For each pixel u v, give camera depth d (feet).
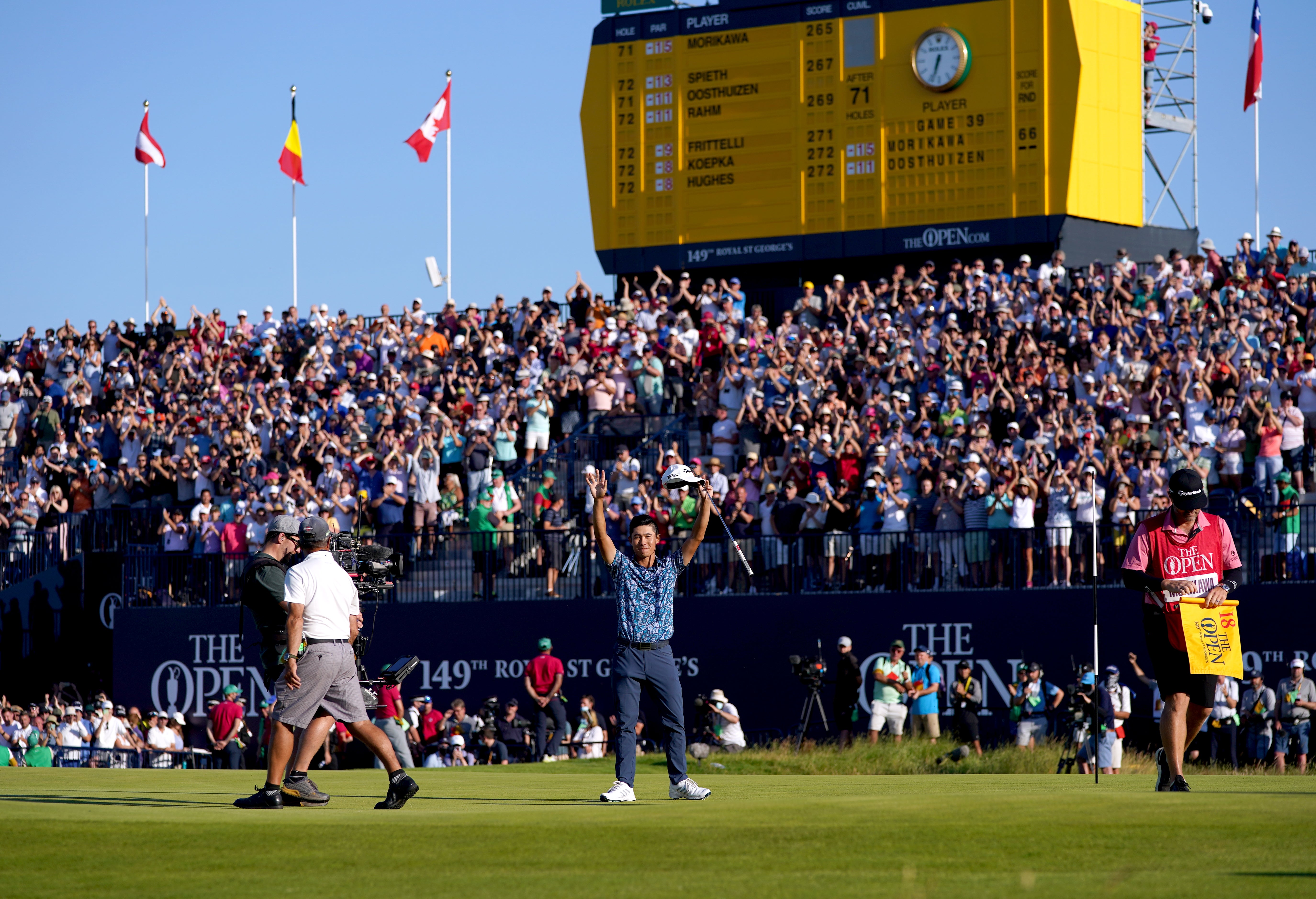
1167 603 28.96
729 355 89.61
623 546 82.53
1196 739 63.98
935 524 77.10
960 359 83.15
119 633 90.63
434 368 97.14
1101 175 92.63
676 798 31.17
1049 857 19.54
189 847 21.99
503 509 85.35
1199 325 80.43
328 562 29.27
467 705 84.07
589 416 93.09
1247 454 73.87
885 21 95.30
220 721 76.69
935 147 94.12
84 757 78.54
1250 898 16.44
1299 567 70.03
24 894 18.11
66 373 109.70
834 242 96.53
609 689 81.87
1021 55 92.17
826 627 77.61
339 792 36.45
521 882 18.57
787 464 81.51
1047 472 75.82
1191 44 106.83
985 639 74.54
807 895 17.12
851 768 60.23
